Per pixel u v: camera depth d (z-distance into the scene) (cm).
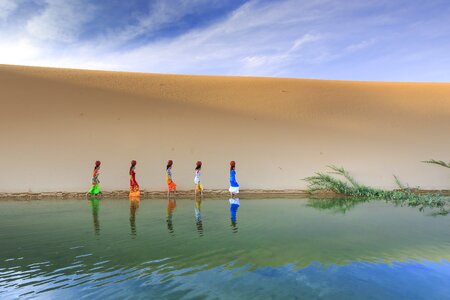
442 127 1802
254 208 988
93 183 1150
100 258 552
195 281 467
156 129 1678
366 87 2527
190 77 2886
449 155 1541
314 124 1842
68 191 1177
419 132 1756
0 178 1212
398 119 1911
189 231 717
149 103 2011
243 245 621
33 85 2055
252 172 1387
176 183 1288
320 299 418
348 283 466
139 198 1140
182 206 1010
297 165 1450
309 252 588
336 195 1242
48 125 1592
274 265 528
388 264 538
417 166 1459
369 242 650
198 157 1476
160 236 677
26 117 1630
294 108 2058
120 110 1855
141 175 1321
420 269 520
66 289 440
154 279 473
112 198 1137
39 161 1330
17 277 477
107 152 1449
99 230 721
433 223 815
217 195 1197
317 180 1334
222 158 1479
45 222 792
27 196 1126
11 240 647
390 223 814
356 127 1816
